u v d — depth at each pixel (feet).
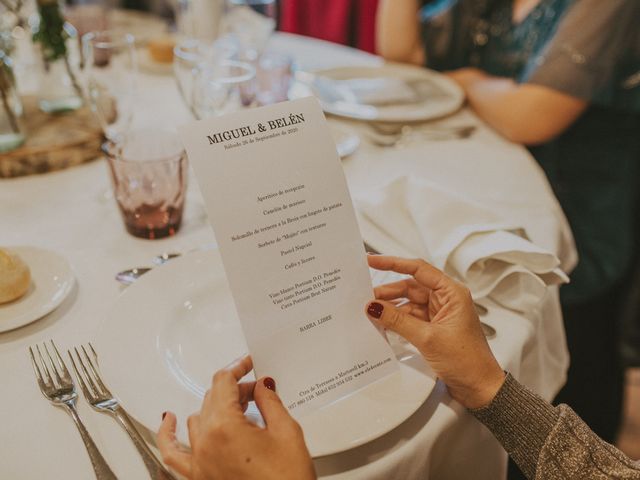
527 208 3.21
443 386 2.03
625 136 4.83
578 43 4.18
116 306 2.11
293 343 1.74
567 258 3.31
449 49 5.56
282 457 1.51
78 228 2.85
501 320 2.33
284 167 1.69
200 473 1.53
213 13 4.77
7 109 3.18
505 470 2.53
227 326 2.16
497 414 1.92
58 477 1.65
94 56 3.28
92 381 1.93
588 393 5.08
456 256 2.42
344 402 1.79
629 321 5.57
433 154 3.80
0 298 2.18
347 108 4.22
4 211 2.96
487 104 4.41
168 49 5.00
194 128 1.59
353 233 1.80
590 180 4.96
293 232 1.70
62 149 3.37
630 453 5.32
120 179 2.63
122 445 1.75
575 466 1.88
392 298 2.12
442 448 1.97
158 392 1.80
